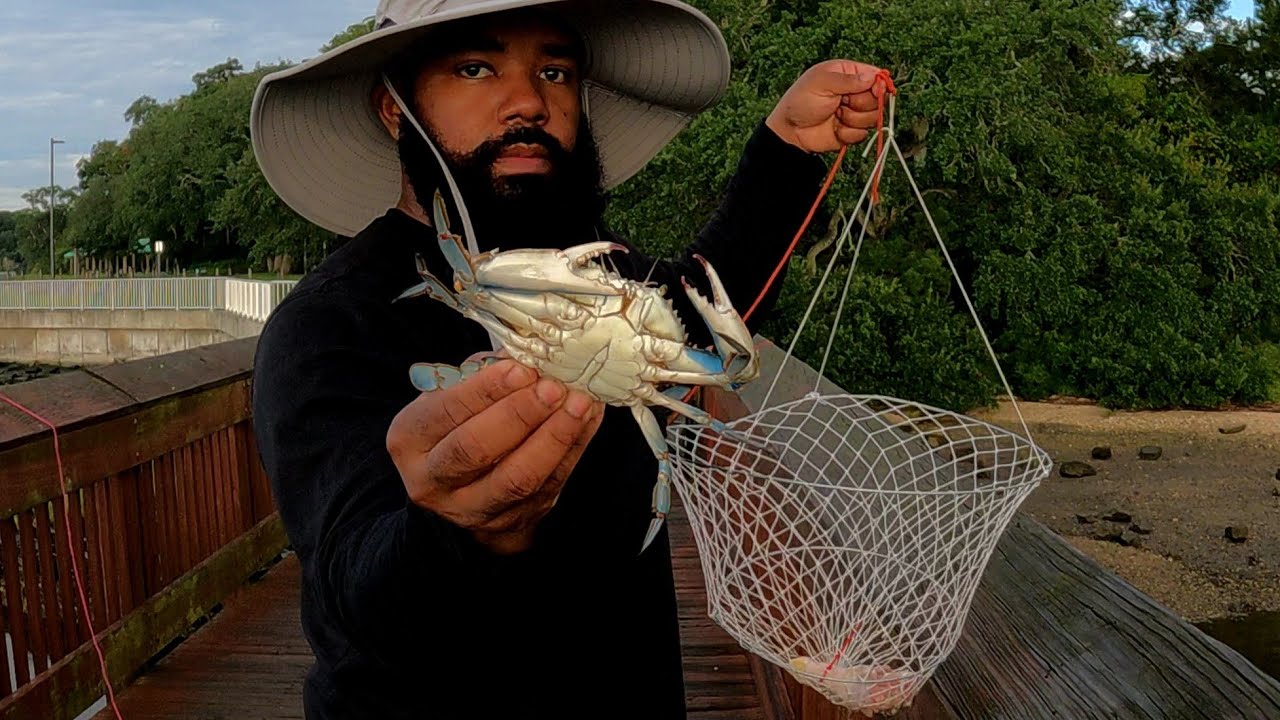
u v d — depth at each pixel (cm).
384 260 149
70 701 280
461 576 100
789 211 206
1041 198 1611
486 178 154
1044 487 1278
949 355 1577
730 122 1452
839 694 130
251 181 3631
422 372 102
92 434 291
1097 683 114
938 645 128
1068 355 1727
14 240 9712
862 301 1528
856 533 132
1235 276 1725
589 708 147
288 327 139
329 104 186
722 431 113
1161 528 1096
